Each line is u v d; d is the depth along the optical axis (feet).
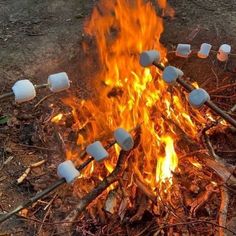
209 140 2.27
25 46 2.79
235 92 2.59
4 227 2.00
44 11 3.07
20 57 2.73
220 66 2.66
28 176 2.20
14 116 2.46
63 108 2.50
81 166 1.87
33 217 2.05
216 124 2.29
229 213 2.00
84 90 2.58
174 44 2.76
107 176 2.02
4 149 2.32
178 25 2.85
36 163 2.24
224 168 2.08
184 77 2.65
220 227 1.87
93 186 2.13
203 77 2.65
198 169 2.13
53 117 2.44
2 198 2.12
